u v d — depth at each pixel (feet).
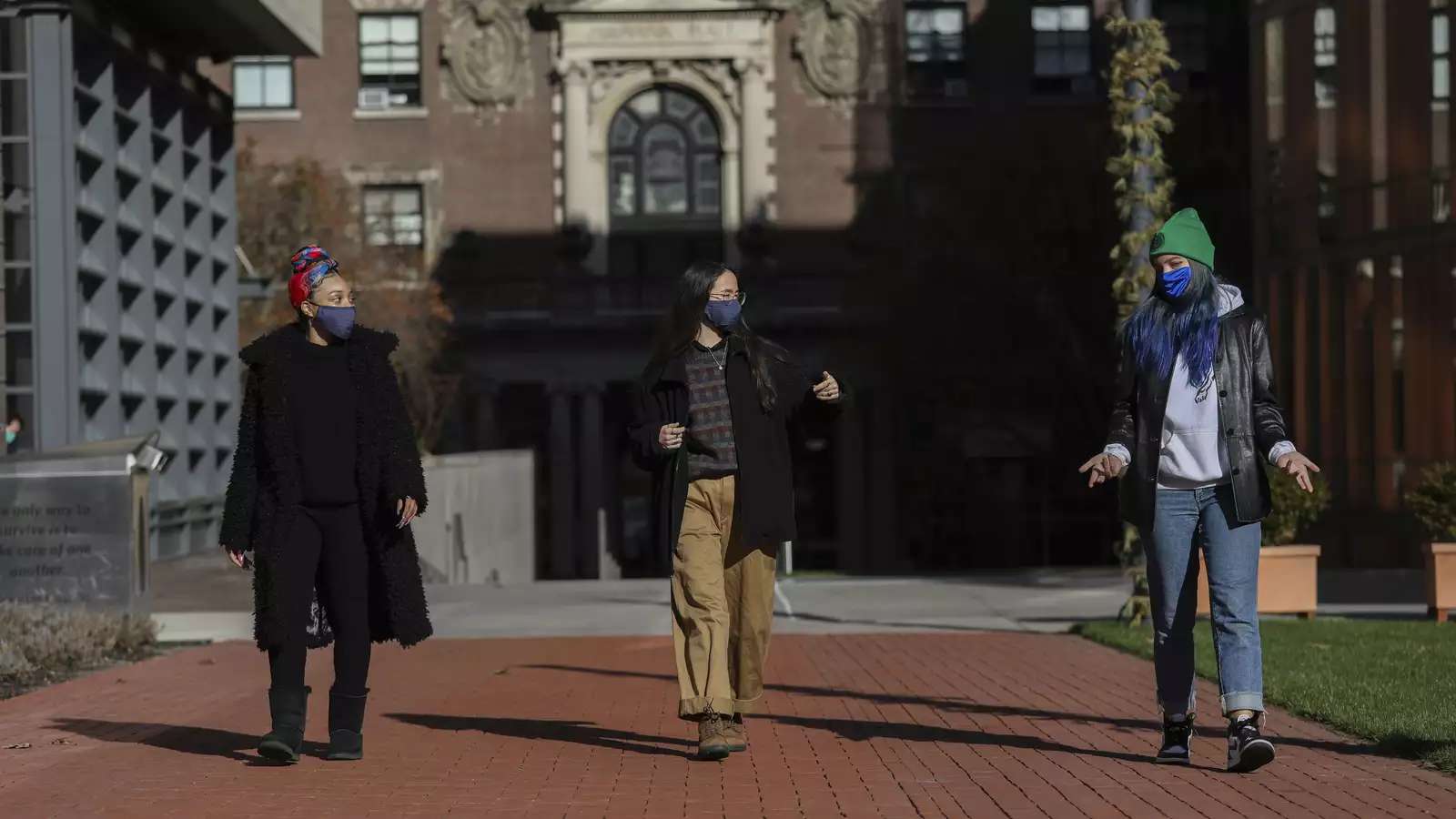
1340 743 26.66
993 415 137.90
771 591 26.89
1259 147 99.50
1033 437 137.28
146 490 46.03
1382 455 86.02
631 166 145.59
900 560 139.95
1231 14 136.98
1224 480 24.50
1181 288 25.02
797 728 29.78
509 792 23.40
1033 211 125.70
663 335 26.43
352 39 145.07
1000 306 124.16
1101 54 145.07
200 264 75.66
